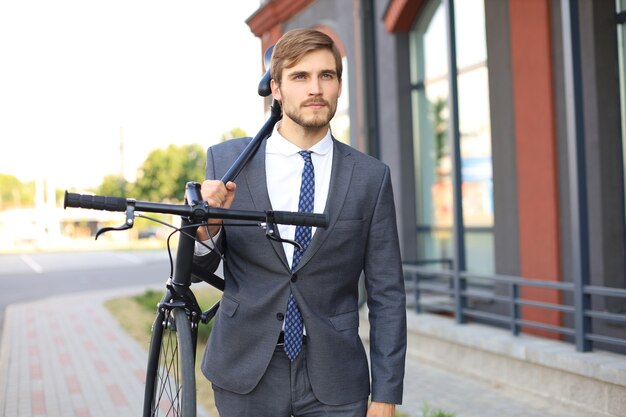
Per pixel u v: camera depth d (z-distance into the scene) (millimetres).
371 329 2223
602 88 5879
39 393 6488
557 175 6410
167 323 2158
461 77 8305
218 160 2221
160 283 19484
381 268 2207
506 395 5820
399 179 9078
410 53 9062
